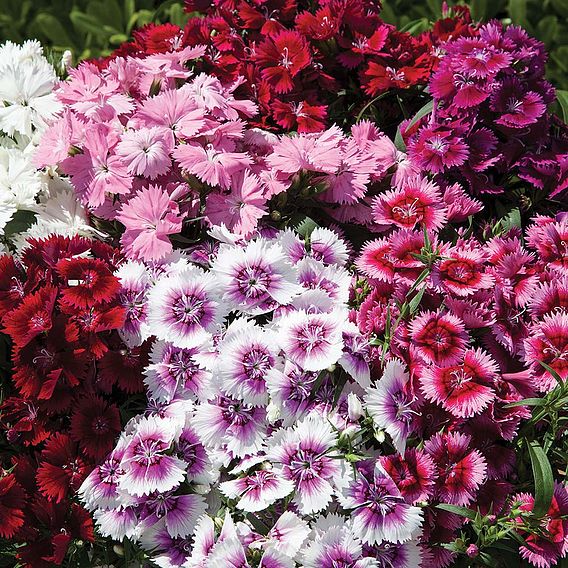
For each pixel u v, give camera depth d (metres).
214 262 0.84
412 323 0.84
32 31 1.24
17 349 0.82
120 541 0.81
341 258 0.87
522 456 0.84
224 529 0.80
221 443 0.82
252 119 0.95
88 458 0.83
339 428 0.81
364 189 0.89
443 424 0.83
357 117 0.95
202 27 0.97
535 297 0.86
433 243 0.86
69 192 0.90
